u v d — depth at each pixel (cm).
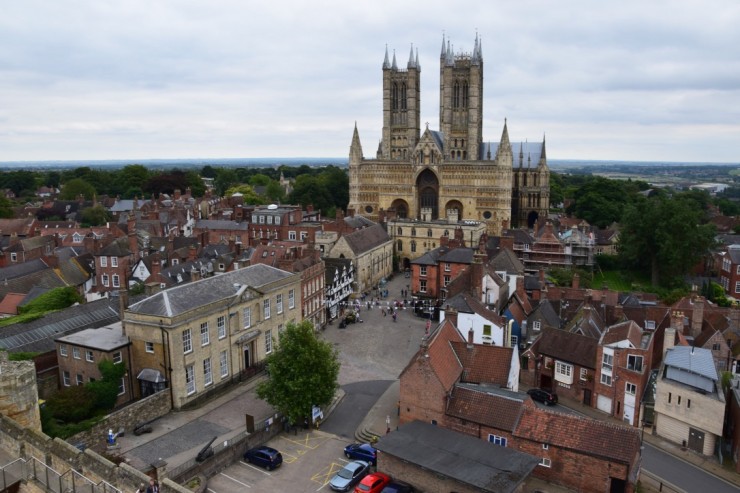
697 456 5625
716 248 13775
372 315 10331
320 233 12481
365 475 5031
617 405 6344
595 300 8669
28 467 3338
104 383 5797
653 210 12300
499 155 17425
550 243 13375
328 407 6512
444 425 5528
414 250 14712
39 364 6228
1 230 15150
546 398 6712
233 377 6838
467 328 7488
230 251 12000
